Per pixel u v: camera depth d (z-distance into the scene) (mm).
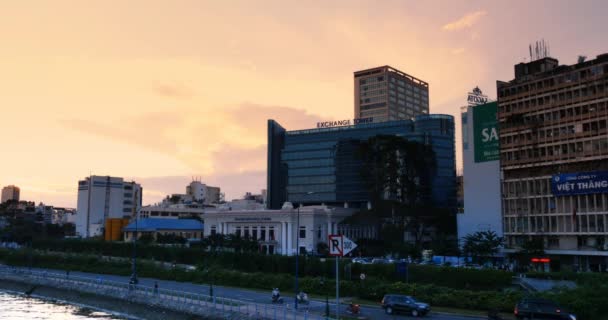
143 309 84312
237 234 154875
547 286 81750
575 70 123750
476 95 156625
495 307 66688
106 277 125750
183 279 114250
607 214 113750
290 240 169125
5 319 83062
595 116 118812
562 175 122188
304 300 75500
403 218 163375
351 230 180250
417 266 92625
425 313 63344
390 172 171375
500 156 138625
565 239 121812
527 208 130625
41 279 117062
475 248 120500
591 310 59938
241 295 87438
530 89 132875
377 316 62938
